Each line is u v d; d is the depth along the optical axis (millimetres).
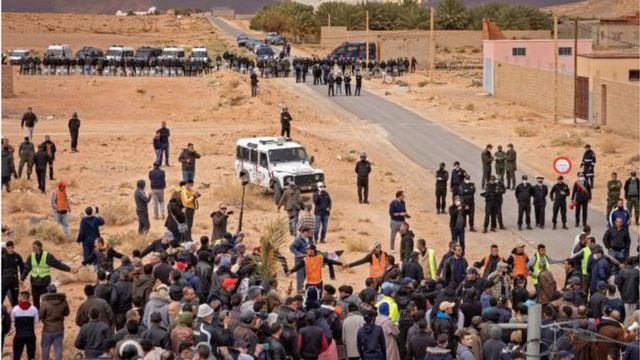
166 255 22406
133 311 17859
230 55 103750
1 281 21312
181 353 16000
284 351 17578
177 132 63250
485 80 89750
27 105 75750
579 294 22312
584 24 114438
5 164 42094
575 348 18062
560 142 60000
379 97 84000
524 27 165375
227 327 17750
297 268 25406
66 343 23656
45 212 39781
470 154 57812
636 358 17484
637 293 23984
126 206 39219
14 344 20719
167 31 197375
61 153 54812
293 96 82812
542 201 38375
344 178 49812
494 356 17703
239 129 64750
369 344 18703
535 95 78062
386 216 41500
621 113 63906
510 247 35562
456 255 24750
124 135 61438
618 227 29203
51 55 99625
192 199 33875
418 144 61188
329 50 153750
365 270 32156
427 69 125312
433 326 19031
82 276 29859
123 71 93000
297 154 43594
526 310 19234
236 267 22359
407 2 174500
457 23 168750
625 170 51594
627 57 70562
